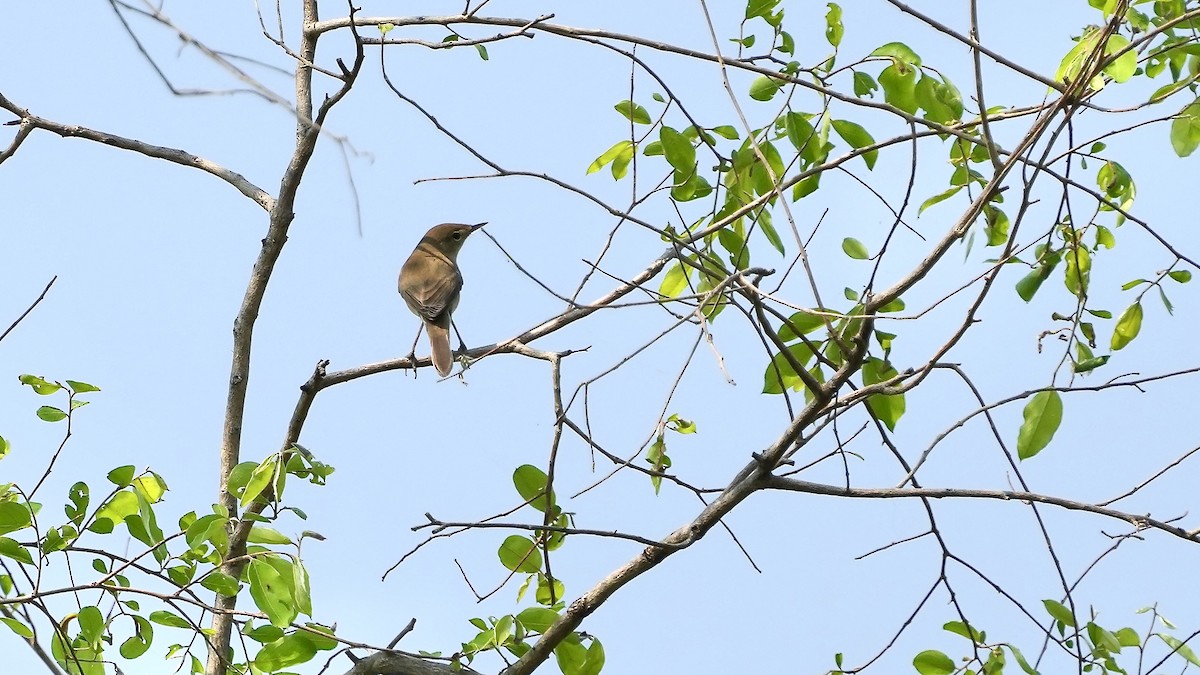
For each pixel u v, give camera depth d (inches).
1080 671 375.9
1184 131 399.5
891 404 431.5
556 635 417.7
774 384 440.5
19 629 360.8
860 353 380.2
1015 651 379.9
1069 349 406.0
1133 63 377.1
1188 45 413.7
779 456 410.6
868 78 437.1
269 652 398.0
